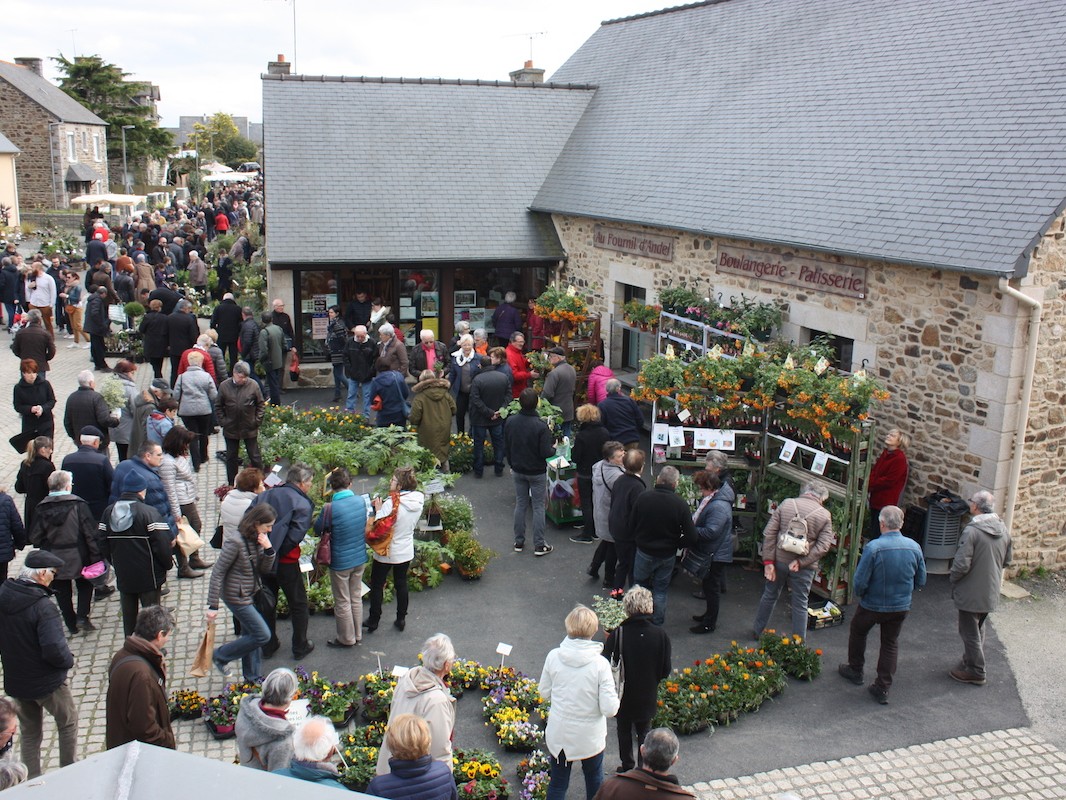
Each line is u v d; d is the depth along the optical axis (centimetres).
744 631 916
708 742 742
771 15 1736
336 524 834
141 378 1750
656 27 2081
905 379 1062
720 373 1045
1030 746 743
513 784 689
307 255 1673
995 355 955
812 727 764
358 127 1897
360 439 1429
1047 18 1166
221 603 949
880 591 784
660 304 1462
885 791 682
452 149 1909
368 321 1725
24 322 1894
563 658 616
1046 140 991
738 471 1077
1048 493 1026
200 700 762
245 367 1203
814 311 1182
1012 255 904
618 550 927
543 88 2056
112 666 585
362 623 912
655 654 663
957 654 884
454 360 1418
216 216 3403
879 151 1188
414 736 493
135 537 804
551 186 1841
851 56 1427
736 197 1340
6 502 845
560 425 1327
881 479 999
